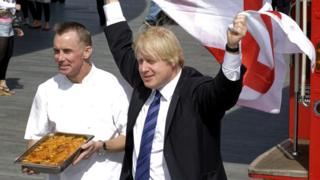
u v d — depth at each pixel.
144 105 11.16
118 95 12.33
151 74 10.69
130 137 11.31
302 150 15.21
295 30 11.32
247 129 25.09
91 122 12.30
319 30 13.20
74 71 12.10
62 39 11.93
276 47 12.66
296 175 14.00
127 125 11.32
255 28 11.98
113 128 12.41
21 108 27.20
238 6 13.41
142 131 11.01
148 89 11.20
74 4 54.62
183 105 10.65
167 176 10.82
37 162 11.29
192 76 10.95
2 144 23.03
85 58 12.18
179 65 10.95
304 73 13.46
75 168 12.30
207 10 13.56
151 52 10.54
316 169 13.80
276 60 13.29
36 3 44.19
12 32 28.42
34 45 39.75
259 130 24.98
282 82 13.43
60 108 12.40
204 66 34.53
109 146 12.12
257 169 14.29
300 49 11.88
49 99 12.47
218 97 10.21
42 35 42.94
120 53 12.32
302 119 15.45
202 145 10.68
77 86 12.33
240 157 22.19
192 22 13.63
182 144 10.62
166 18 40.88
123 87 12.44
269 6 12.39
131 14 50.25
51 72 33.22
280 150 15.37
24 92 29.50
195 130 10.59
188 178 10.58
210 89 10.27
